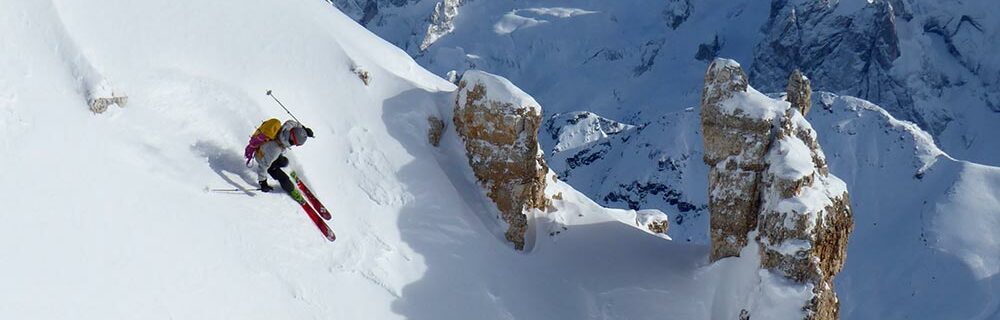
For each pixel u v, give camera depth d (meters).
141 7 16.86
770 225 16.62
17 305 12.73
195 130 16.20
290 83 17.61
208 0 17.64
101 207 14.34
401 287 16.02
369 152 17.53
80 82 15.55
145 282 13.91
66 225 13.88
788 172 16.70
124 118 15.61
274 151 15.77
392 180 17.33
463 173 18.31
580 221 19.05
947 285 149.88
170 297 13.98
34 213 13.78
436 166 17.89
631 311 17.72
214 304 14.27
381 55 19.52
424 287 16.20
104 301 13.41
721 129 17.48
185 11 17.28
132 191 14.80
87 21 16.12
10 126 14.55
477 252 17.16
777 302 16.20
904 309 147.88
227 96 16.81
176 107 16.23
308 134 15.95
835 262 17.27
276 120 15.91
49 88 15.26
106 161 14.96
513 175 18.05
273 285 14.99
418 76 19.92
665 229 23.50
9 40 15.28
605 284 18.00
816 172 17.33
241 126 16.67
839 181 17.86
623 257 18.55
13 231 13.45
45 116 14.90
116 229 14.22
